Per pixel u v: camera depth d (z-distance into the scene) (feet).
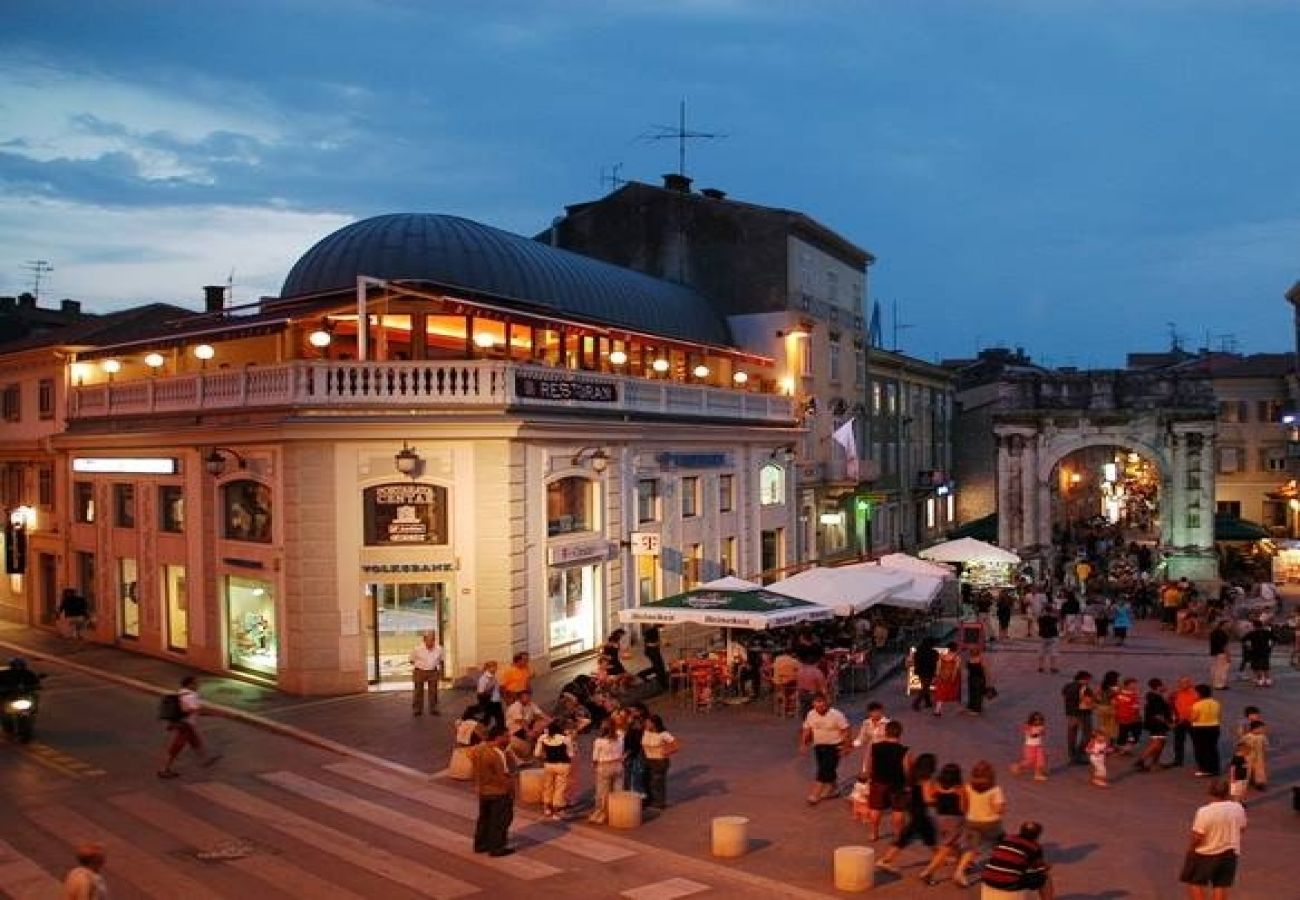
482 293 96.43
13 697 65.87
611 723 53.26
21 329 164.45
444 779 58.54
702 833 50.39
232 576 84.84
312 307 94.02
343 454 78.38
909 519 194.18
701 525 109.70
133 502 96.68
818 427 147.84
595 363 109.29
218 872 45.09
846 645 86.17
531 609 82.64
